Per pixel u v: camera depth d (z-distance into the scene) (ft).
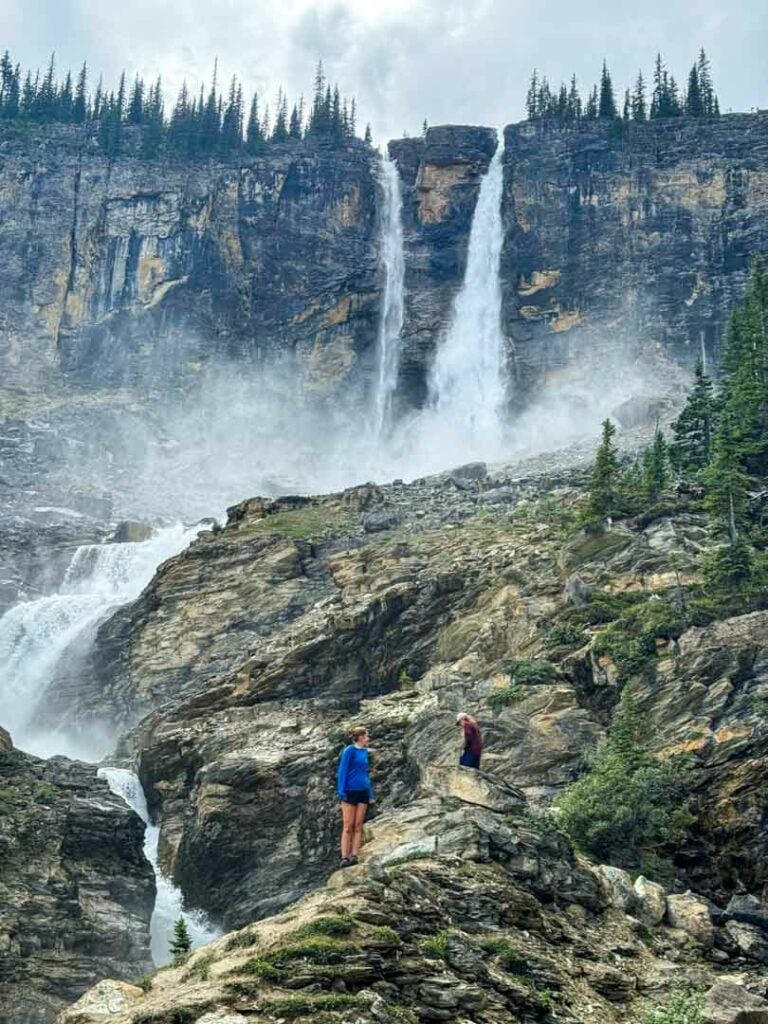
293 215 535.19
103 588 322.55
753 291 272.10
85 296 530.68
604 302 489.26
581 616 174.70
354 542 255.09
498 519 247.91
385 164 556.51
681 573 175.22
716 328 478.18
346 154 547.90
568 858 94.12
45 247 535.19
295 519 272.92
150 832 186.50
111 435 469.98
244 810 167.43
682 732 140.87
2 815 148.46
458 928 79.61
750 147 499.10
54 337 524.93
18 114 606.55
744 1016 76.64
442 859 87.45
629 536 188.75
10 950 134.10
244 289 523.29
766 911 104.06
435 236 527.40
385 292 521.24
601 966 83.15
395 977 71.15
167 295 523.29
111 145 549.54
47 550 337.72
